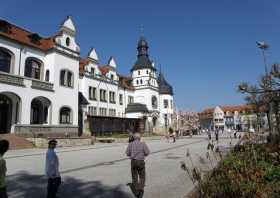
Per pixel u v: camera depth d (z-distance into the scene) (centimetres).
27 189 930
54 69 3319
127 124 5088
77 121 3609
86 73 4628
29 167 1418
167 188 927
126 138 4022
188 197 744
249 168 626
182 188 923
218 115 10975
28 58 3181
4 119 2898
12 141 2491
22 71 3081
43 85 3147
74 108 3578
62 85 3416
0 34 2847
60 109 3362
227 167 732
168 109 6769
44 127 3100
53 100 3262
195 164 1455
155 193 861
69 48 3588
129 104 5806
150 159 1738
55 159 737
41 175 1191
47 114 3238
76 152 2247
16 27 3234
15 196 838
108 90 5169
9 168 1384
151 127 5919
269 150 880
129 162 1591
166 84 6925
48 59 3375
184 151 2261
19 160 1706
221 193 544
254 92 1235
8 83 2734
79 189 927
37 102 3250
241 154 787
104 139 3712
